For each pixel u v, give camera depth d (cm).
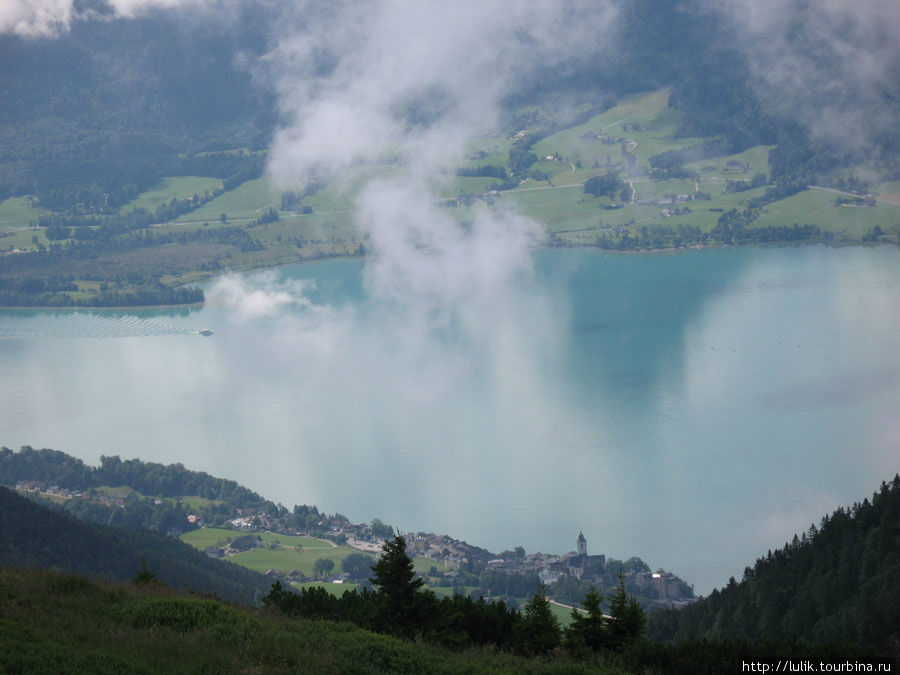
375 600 7006
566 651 6606
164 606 5594
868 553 11812
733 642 6544
